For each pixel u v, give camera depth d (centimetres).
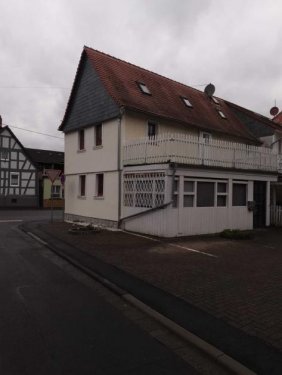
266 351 430
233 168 1612
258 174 1772
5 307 587
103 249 1112
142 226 1489
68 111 2066
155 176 1426
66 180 2133
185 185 1430
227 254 1060
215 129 1997
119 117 1622
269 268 875
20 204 3841
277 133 2439
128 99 1692
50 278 782
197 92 2481
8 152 3784
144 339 474
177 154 1404
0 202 3728
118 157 1631
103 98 1744
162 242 1259
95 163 1819
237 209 1656
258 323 520
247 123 2545
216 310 574
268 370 386
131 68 2047
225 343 452
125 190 1598
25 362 405
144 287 702
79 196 1978
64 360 411
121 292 668
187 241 1296
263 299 631
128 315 564
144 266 881
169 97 2038
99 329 505
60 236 1388
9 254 1048
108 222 1709
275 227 1841
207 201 1521
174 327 500
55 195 4062
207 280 756
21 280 757
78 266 881
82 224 1816
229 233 1408
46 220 2216
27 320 532
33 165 3928
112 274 800
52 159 4381
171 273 813
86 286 727
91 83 1855
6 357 416
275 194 2009
